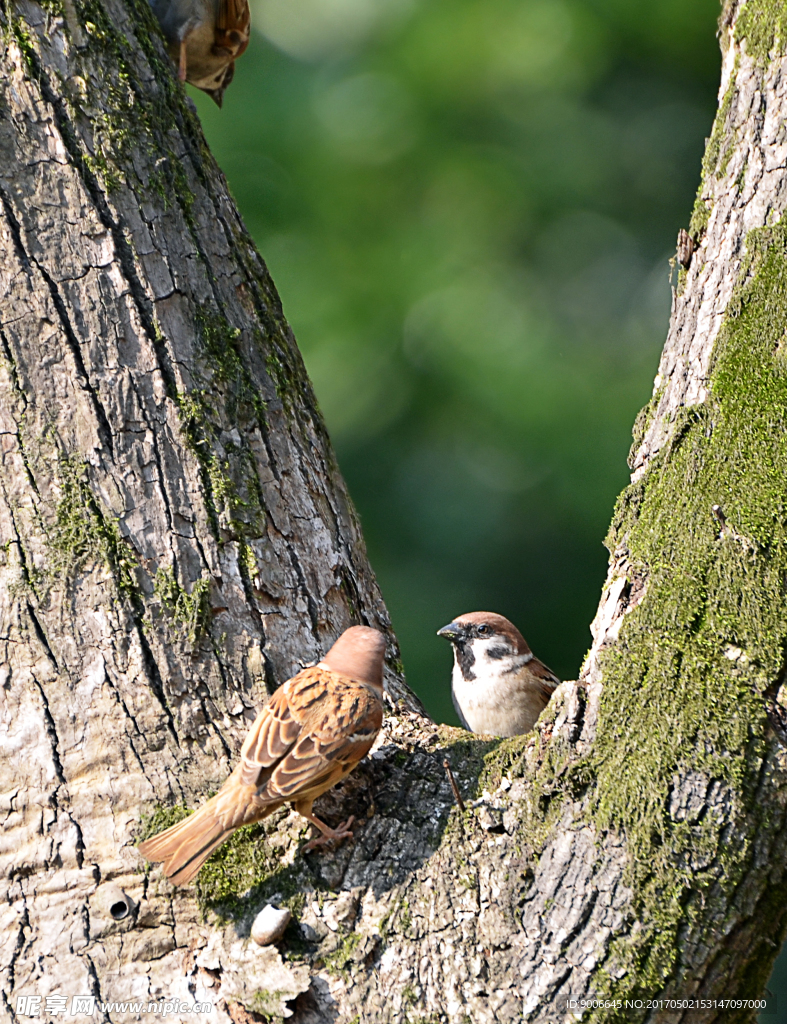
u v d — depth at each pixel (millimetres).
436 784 5785
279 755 5449
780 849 5133
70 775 5527
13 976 5211
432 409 15773
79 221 5977
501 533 15539
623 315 16531
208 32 8148
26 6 6012
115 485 5852
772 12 6305
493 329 15844
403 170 16531
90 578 5730
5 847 5426
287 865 5551
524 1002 5129
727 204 6285
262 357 6566
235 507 6109
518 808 5527
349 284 16078
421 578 15422
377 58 16828
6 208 5875
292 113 16547
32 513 5742
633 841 5133
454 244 16359
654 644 5430
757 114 6250
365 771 5918
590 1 17016
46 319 5863
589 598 15391
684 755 5168
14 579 5680
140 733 5617
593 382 15828
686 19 16859
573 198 16766
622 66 17625
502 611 15453
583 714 5484
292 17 17172
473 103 16859
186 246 6301
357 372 15961
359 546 7086
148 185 6215
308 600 6293
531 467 15555
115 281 6008
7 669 5621
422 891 5422
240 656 5906
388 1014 5141
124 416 5922
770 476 5570
